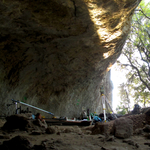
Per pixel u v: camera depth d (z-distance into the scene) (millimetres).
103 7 6273
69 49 8641
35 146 1935
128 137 2623
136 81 23000
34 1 5082
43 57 8469
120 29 8352
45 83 10297
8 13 5152
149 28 19250
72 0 5574
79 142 2352
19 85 8398
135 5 7797
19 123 3889
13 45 6875
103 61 12062
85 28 7105
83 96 14953
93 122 8555
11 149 1831
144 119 3459
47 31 6617
